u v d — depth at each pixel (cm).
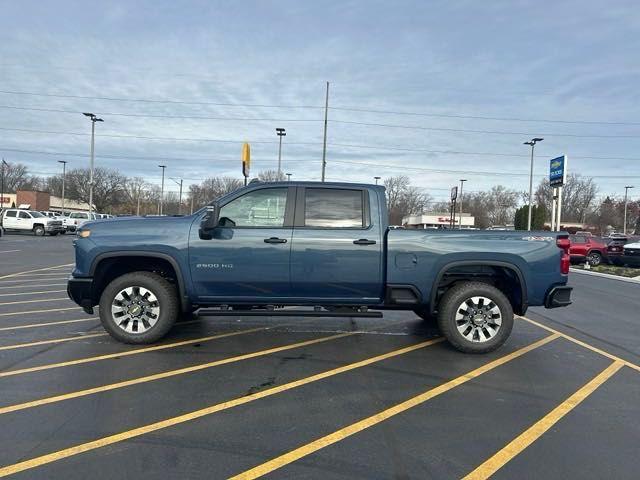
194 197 8356
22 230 3938
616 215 9994
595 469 339
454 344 623
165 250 608
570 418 427
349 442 373
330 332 733
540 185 9656
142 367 543
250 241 611
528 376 541
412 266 616
